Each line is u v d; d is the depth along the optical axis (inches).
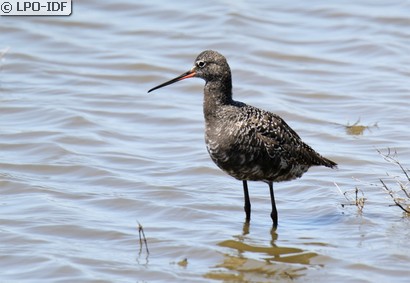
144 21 960.3
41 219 569.6
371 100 790.5
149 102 796.6
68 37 927.0
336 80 835.4
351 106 780.0
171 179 648.4
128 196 613.3
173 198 612.1
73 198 610.9
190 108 787.4
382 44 894.4
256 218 581.9
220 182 643.5
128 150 701.3
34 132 726.5
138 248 530.9
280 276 493.0
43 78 844.0
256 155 537.6
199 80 839.1
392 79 829.8
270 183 564.4
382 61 869.8
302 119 757.3
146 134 735.1
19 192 620.1
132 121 761.6
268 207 602.5
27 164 666.2
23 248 527.5
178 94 823.1
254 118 539.2
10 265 505.7
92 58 885.2
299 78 841.5
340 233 550.6
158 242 537.6
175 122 757.3
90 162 673.0
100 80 842.8
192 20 956.0
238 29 935.7
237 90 818.8
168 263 510.3
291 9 977.5
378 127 735.7
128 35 932.6
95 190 627.5
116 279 488.1
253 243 538.6
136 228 560.7
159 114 772.0
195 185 636.7
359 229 554.6
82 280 486.3
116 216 582.6
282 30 932.6
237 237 547.8
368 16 951.0
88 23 951.6
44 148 697.0
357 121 744.3
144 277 491.2
